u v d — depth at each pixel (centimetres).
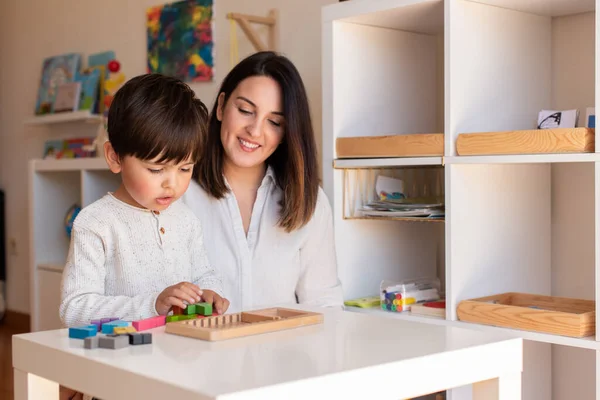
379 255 185
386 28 183
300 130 151
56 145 358
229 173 158
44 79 364
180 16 287
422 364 81
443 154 154
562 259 179
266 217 157
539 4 162
